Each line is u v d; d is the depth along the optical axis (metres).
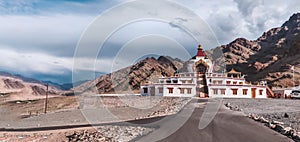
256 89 62.25
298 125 19.02
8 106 44.44
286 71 131.12
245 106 36.06
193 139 14.42
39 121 24.95
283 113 27.12
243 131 16.55
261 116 24.59
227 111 28.75
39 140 16.02
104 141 15.20
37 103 45.66
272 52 193.50
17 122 25.20
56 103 41.38
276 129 17.12
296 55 157.00
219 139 14.44
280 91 72.81
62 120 24.56
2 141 15.91
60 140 15.84
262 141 13.95
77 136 16.61
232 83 64.56
